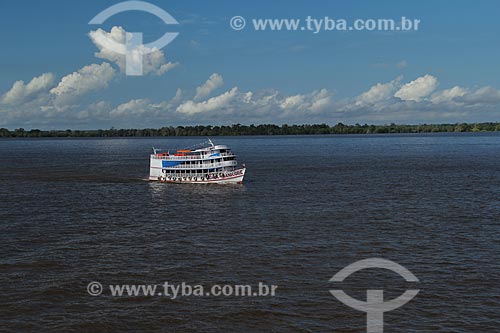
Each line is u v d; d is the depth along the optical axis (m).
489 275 49.16
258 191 107.38
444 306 42.28
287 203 90.69
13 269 51.31
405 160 195.25
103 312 41.38
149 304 42.94
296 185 117.06
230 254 56.62
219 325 39.19
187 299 43.94
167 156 124.06
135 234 66.62
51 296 44.41
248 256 55.78
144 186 117.88
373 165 172.25
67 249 58.84
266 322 39.69
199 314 41.06
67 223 73.81
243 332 38.06
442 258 54.72
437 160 192.00
